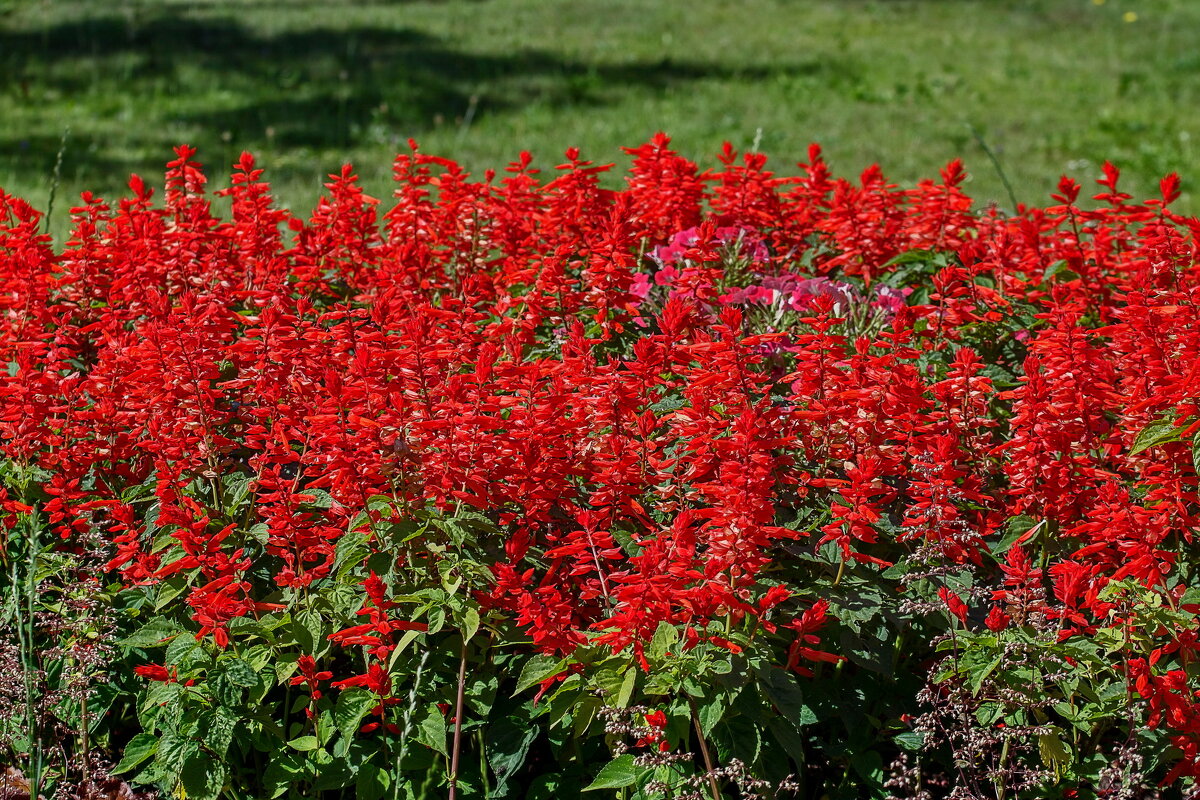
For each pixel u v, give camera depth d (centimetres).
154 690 302
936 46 1816
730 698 285
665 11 2008
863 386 325
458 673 325
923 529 310
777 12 2033
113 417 359
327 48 1611
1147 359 343
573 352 341
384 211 790
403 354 313
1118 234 471
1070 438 326
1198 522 316
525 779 346
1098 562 333
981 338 441
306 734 326
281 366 337
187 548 308
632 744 322
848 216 493
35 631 364
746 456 287
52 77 1402
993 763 323
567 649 298
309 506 348
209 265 430
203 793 298
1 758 354
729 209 504
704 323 399
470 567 304
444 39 1717
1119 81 1612
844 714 320
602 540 301
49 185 975
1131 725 303
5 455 369
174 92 1359
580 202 471
